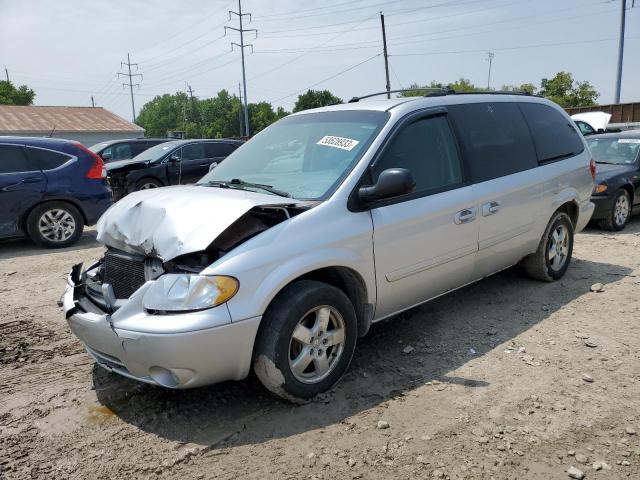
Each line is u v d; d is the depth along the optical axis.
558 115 5.68
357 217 3.54
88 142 35.22
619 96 32.91
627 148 9.17
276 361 3.15
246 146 4.63
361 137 3.89
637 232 8.30
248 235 3.18
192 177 13.37
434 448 2.89
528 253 5.19
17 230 8.27
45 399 3.55
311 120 4.42
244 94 53.72
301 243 3.25
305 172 3.87
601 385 3.50
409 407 3.30
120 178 12.52
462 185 4.28
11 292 6.00
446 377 3.66
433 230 3.98
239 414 3.29
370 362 3.92
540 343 4.16
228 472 2.76
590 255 6.80
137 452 2.96
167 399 3.49
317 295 3.28
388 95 5.05
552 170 5.21
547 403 3.30
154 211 3.32
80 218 8.73
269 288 3.08
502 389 3.48
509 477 2.65
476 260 4.45
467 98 4.65
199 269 3.04
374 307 3.75
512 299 5.13
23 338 4.61
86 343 3.36
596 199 8.20
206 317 2.90
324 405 3.35
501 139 4.77
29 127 33.66
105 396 3.57
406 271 3.85
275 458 2.86
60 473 2.79
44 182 8.30
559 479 2.63
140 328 2.93
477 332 4.40
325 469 2.75
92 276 3.78
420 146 4.06
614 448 2.85
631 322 4.53
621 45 32.59
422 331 4.45
